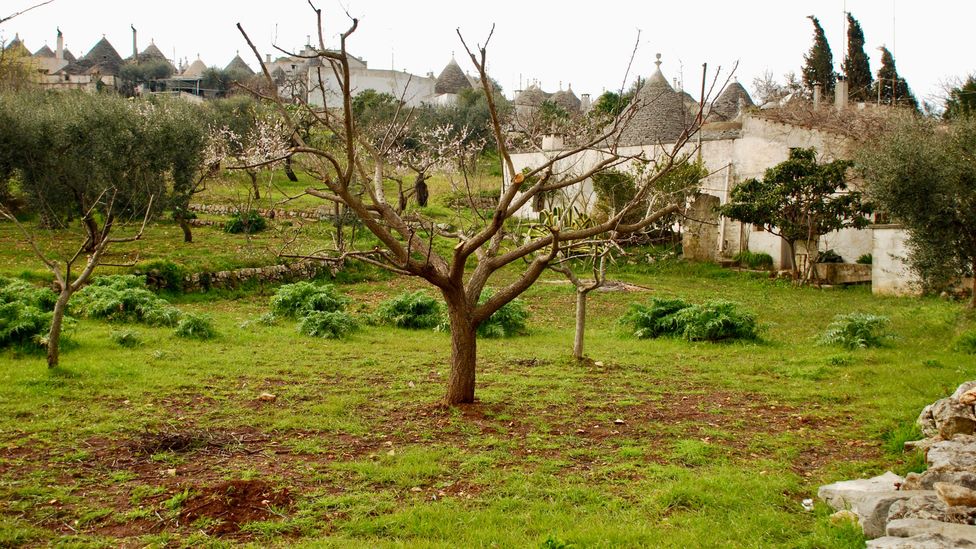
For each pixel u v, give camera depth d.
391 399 9.12
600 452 7.22
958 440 6.76
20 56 46.94
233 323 14.96
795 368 11.70
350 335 14.15
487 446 7.30
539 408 8.91
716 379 10.98
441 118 37.47
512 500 5.88
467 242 8.06
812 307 20.09
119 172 21.56
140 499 5.70
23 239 22.09
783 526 5.49
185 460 6.63
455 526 5.34
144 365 10.34
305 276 21.86
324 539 5.08
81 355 10.70
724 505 5.86
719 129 30.41
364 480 6.27
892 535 4.79
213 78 68.12
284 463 6.64
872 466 7.00
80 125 21.08
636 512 5.70
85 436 7.18
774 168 24.66
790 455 7.32
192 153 23.23
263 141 22.75
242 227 26.84
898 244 22.22
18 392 8.52
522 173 7.95
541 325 17.45
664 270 27.41
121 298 14.02
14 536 4.94
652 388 10.27
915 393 9.84
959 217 14.37
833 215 24.00
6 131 20.45
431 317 15.76
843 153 26.53
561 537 5.11
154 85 73.50
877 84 39.62
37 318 11.05
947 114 27.31
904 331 15.56
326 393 9.34
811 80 42.16
